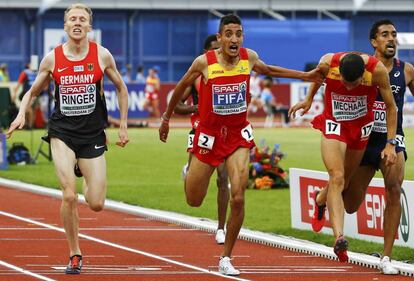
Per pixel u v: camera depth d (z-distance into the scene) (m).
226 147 29.45
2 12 125.50
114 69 29.86
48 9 126.06
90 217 42.56
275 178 53.41
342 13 131.88
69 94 29.23
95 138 29.50
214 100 29.16
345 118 29.52
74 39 29.16
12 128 29.11
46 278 27.89
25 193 51.69
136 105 106.00
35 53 126.38
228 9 129.12
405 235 32.94
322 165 64.75
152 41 130.25
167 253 32.97
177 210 44.25
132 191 51.75
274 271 29.62
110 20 129.38
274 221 40.69
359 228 34.88
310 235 36.12
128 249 33.78
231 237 29.02
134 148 78.75
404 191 32.84
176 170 63.03
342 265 30.81
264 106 109.69
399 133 30.30
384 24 30.45
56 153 29.20
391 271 29.16
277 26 120.31
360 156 30.16
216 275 28.77
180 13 130.12
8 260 31.06
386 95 29.33
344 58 28.86
